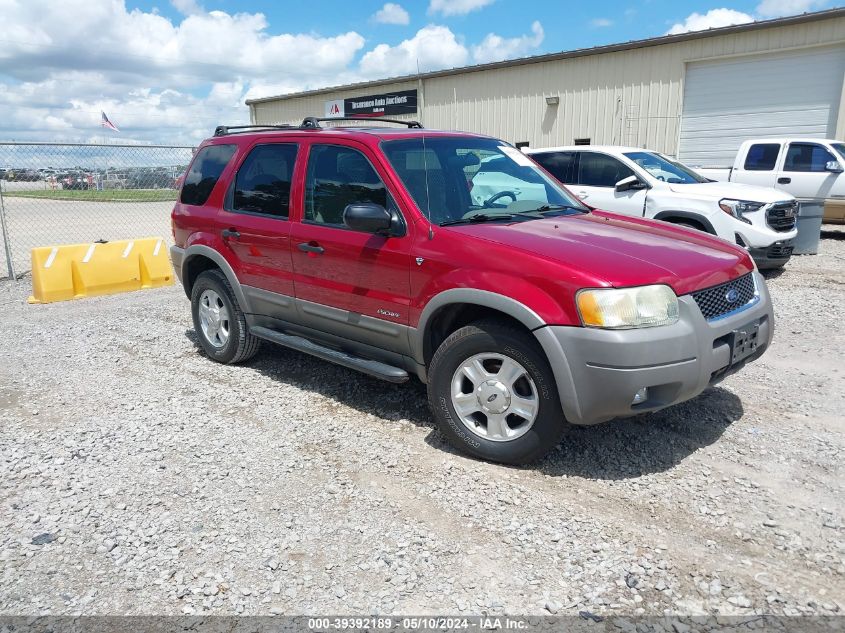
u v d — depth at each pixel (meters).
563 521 3.24
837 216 12.23
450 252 3.80
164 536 3.20
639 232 4.15
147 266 9.53
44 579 2.90
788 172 12.52
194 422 4.54
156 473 3.82
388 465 3.85
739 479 3.60
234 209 5.35
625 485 3.57
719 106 16.70
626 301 3.29
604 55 18.39
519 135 20.91
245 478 3.74
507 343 3.58
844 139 14.95
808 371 5.30
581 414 3.42
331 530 3.21
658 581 2.79
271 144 5.14
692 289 3.48
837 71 14.84
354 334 4.47
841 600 2.65
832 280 8.77
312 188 4.69
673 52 17.09
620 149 9.77
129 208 23.56
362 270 4.27
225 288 5.52
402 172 4.24
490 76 21.38
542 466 3.79
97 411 4.79
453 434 3.91
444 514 3.33
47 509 3.47
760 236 8.52
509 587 2.78
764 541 3.05
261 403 4.87
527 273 3.49
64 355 6.21
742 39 15.89
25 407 4.90
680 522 3.21
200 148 5.99
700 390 3.53
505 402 3.68
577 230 4.04
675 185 9.11
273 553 3.04
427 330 3.98
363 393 5.02
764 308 3.97
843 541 3.03
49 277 8.66
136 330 7.11
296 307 4.84
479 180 4.57
